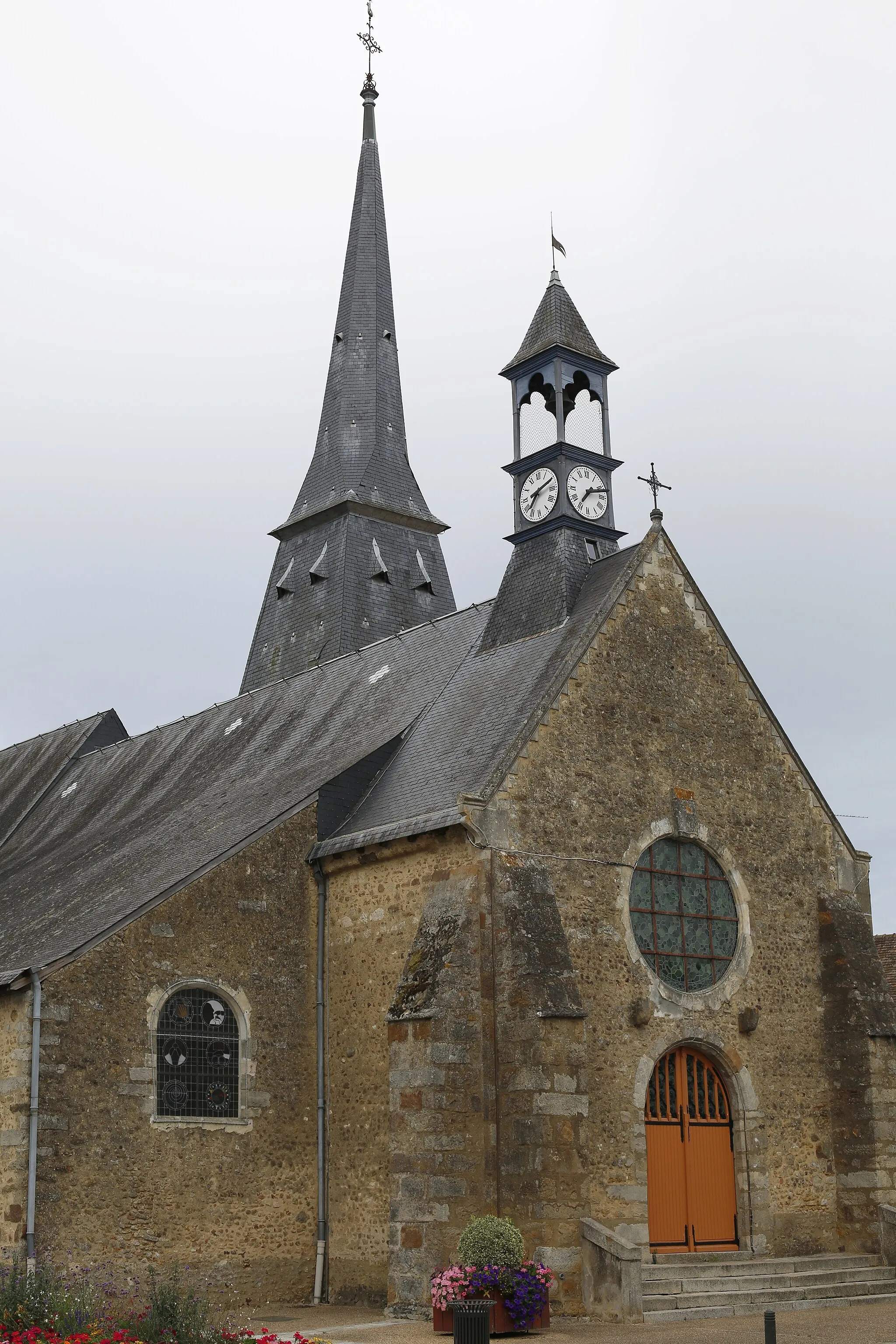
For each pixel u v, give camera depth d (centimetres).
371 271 3894
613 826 2036
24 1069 1816
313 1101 2053
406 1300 1747
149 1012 1933
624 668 2120
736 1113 2077
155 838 2420
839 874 2312
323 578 3494
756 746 2264
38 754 3541
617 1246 1698
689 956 2083
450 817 1898
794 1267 1991
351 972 2052
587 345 2430
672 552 2255
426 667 2455
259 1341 1352
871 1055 2152
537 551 2344
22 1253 1753
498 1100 1802
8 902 2475
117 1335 1277
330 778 2177
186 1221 1897
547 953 1842
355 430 3681
